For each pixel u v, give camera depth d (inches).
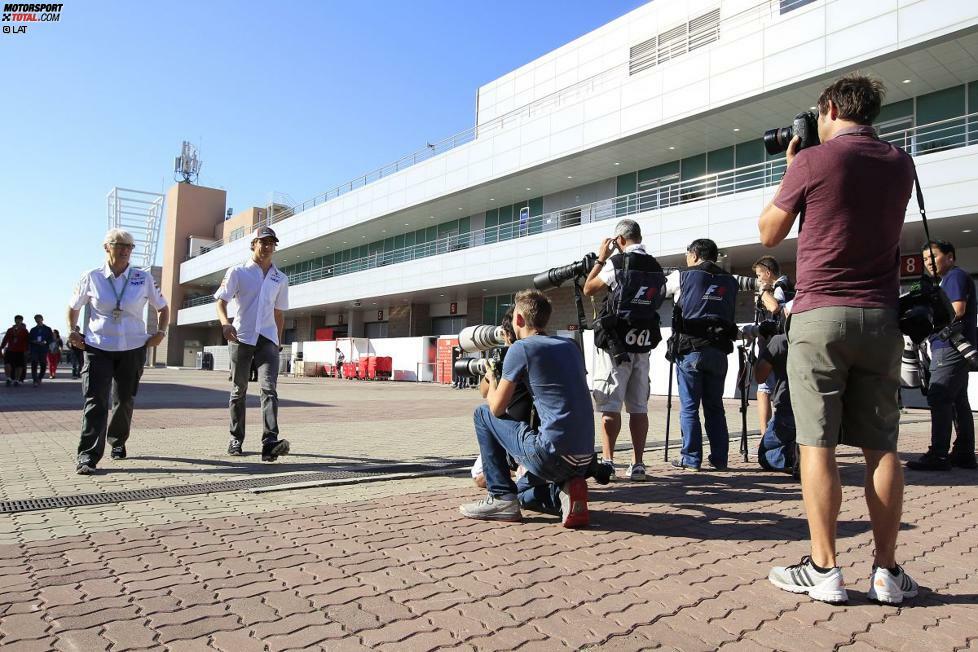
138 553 115.9
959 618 89.6
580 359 138.8
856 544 126.0
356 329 1744.6
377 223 1483.8
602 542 126.1
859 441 96.5
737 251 775.1
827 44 665.0
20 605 90.4
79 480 183.3
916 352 198.7
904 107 710.5
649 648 79.1
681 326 203.5
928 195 593.9
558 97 1170.6
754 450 255.0
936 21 586.9
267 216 2030.0
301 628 84.0
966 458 215.3
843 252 93.2
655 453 248.1
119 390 213.2
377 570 108.2
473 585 101.1
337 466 211.0
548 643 80.2
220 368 1957.4
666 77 824.3
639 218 855.1
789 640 81.8
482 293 1322.6
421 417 426.3
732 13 866.1
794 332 97.7
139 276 207.3
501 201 1258.6
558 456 130.6
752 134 847.1
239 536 128.2
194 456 230.8
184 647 77.9
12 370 708.7
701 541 126.9
